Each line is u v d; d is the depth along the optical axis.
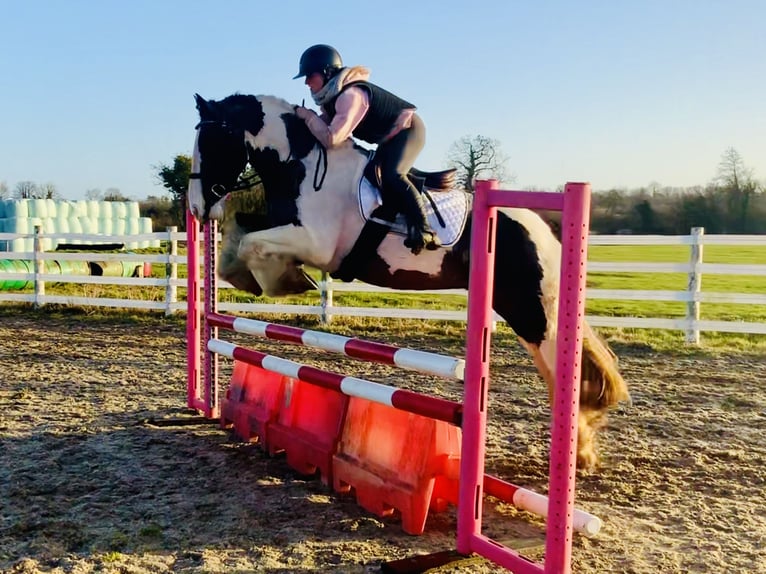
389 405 3.64
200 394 6.31
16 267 13.61
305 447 4.35
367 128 4.01
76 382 7.07
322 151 4.05
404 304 13.29
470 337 3.16
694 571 3.22
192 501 3.94
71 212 30.83
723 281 19.91
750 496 4.18
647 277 20.70
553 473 2.82
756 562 3.31
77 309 12.24
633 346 9.44
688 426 5.70
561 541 2.80
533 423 5.77
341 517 3.77
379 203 3.97
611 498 4.12
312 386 4.58
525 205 2.93
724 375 7.71
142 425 5.50
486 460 4.79
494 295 4.14
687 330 9.55
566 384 2.78
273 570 3.13
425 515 3.57
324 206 4.00
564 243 2.76
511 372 7.86
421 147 4.04
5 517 3.66
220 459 4.71
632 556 3.36
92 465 4.52
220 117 4.22
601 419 4.50
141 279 11.77
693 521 3.81
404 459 3.67
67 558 3.20
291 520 3.71
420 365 3.44
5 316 11.72
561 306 2.78
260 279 4.03
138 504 3.88
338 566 3.19
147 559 3.21
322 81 4.08
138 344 9.38
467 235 4.06
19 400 6.24
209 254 5.61
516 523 3.83
